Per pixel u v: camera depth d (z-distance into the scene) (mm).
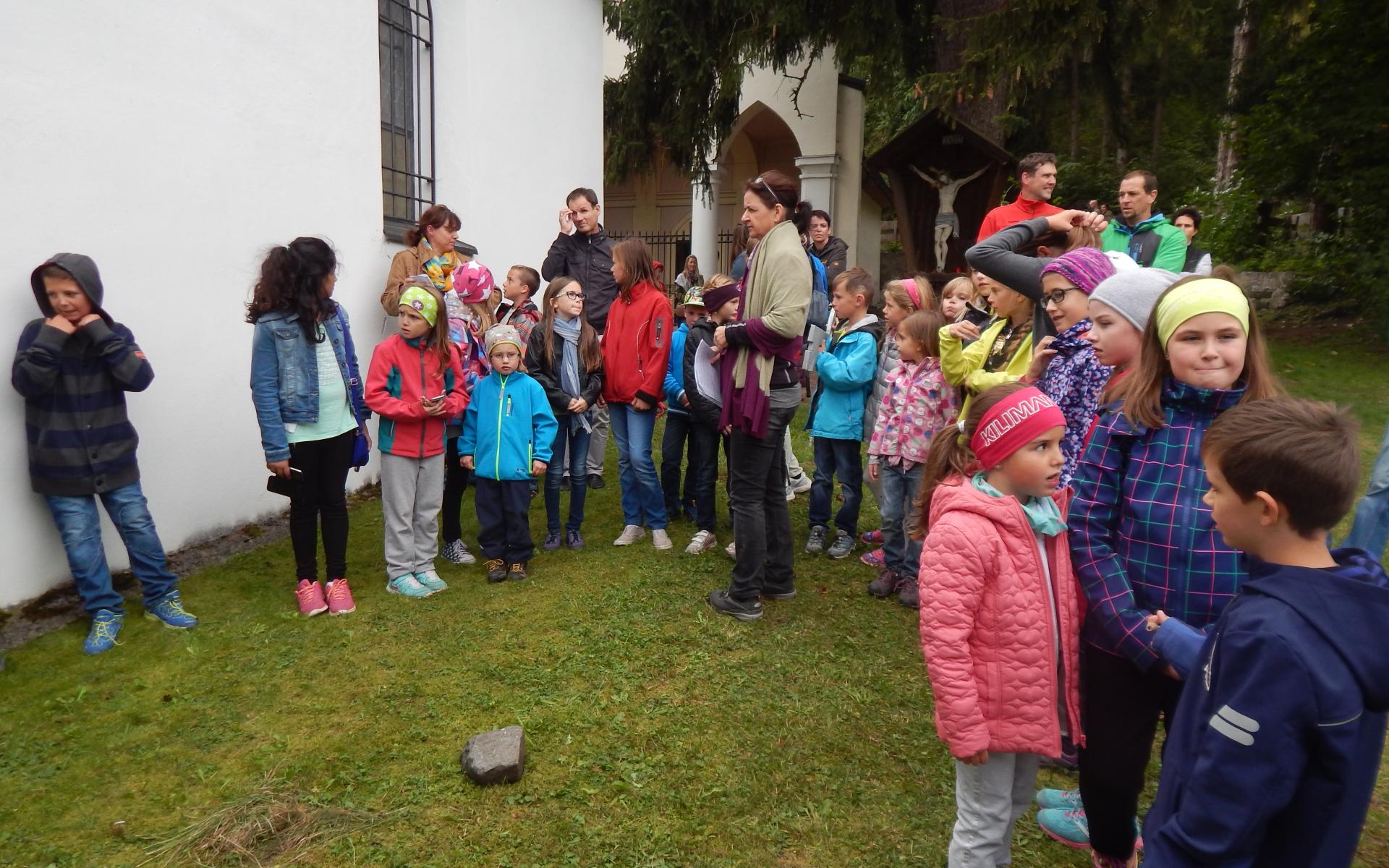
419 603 4070
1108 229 5355
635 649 3594
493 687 3281
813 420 4844
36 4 3564
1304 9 11594
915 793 2666
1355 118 11320
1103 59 11914
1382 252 11359
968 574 1934
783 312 3537
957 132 10617
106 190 3920
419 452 4164
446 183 6668
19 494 3594
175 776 2725
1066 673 2012
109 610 3611
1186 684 1498
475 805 2578
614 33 12508
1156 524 1922
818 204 13234
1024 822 2561
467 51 6469
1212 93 16172
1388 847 2406
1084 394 2518
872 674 3408
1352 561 1365
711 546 4910
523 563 4430
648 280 4781
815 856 2383
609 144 13398
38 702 3119
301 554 3914
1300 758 1245
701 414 4203
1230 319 1812
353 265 5578
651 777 2730
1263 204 15375
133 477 3678
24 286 3570
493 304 5555
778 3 10602
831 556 4812
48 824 2490
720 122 12570
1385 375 9242
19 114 3520
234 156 4605
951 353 3398
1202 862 1319
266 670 3398
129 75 3990
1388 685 1235
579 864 2338
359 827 2471
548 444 4402
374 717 3070
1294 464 1294
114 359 3484
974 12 10773
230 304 4645
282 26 4887
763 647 3635
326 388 3898
